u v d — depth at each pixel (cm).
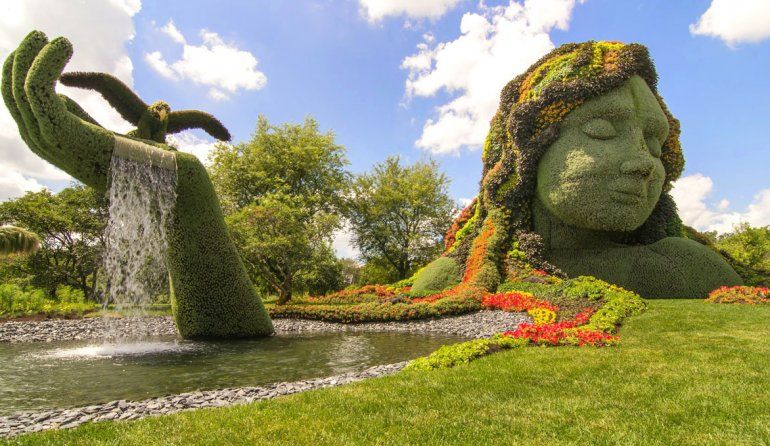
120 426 436
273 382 714
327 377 736
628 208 1456
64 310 1759
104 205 2981
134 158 1003
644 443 366
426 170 3397
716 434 378
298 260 2097
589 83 1514
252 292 1194
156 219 1066
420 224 3422
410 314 1370
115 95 1112
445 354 706
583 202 1481
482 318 1272
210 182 1143
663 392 493
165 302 2131
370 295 2003
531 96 1692
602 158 1469
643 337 813
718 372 564
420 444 376
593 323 945
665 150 1697
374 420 434
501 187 1741
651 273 1504
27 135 955
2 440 411
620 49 1588
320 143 2995
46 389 675
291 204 2147
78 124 938
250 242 1888
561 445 367
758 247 2022
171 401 570
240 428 422
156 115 1166
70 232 3002
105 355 952
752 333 812
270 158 2791
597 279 1451
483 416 435
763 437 368
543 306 1245
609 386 520
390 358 898
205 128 1255
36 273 2838
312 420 438
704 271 1500
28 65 908
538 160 1614
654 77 1627
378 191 3306
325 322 1447
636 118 1527
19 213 2817
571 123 1551
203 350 1002
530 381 552
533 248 1605
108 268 1083
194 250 1120
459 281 1764
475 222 1886
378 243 3372
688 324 905
